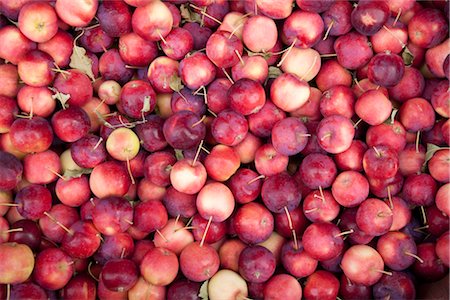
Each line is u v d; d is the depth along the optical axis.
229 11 0.54
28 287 0.46
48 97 0.50
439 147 0.51
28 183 0.50
